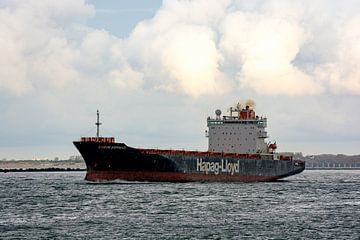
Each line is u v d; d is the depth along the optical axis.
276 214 166.50
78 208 177.88
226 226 142.00
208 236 128.12
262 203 197.12
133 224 144.25
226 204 191.12
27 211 170.62
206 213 166.62
